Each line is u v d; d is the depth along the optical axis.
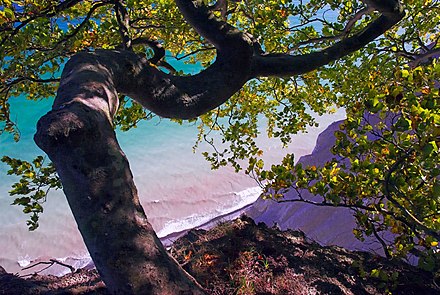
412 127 3.53
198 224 19.17
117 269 1.66
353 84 7.80
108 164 1.84
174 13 6.93
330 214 13.28
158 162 23.78
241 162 23.72
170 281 1.70
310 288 4.41
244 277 4.09
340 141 4.41
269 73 3.94
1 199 19.02
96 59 2.68
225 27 3.68
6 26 4.77
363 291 4.62
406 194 4.19
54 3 5.30
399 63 8.13
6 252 16.23
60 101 2.08
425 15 8.09
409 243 4.76
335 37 6.22
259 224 5.94
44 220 17.66
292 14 7.02
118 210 1.76
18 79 5.45
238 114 8.91
